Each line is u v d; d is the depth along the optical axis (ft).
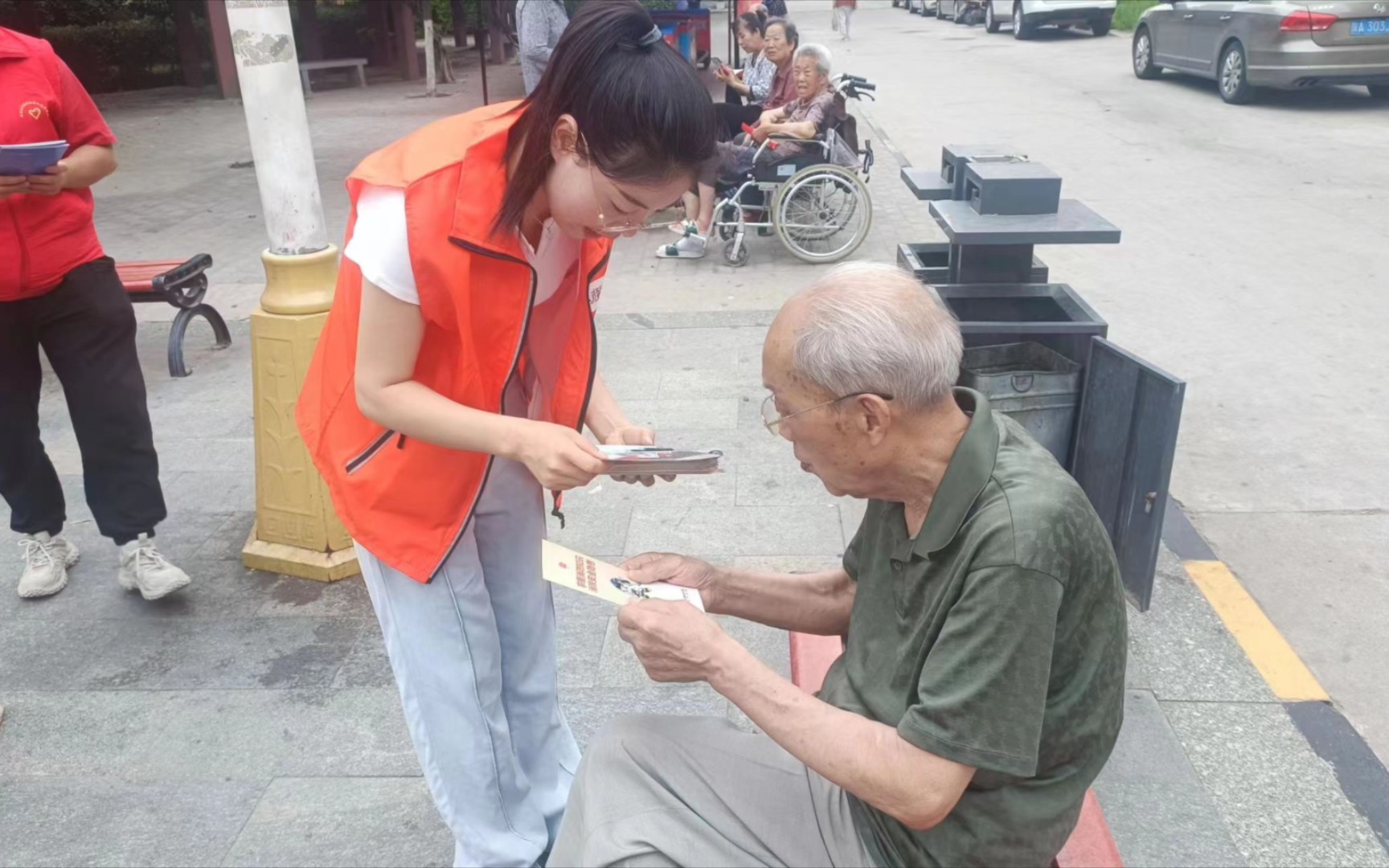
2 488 11.37
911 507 5.41
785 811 5.71
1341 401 16.10
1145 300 20.68
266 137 11.03
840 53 65.57
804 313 5.13
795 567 11.95
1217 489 13.69
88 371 10.59
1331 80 38.14
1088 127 38.22
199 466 15.03
